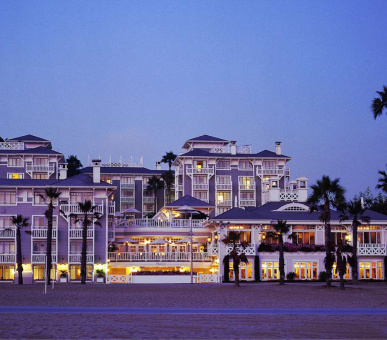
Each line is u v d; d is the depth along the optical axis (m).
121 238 97.12
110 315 40.25
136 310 43.84
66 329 34.12
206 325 36.25
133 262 93.00
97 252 91.25
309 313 42.94
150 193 154.50
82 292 61.50
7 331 33.34
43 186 91.69
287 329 35.16
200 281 87.12
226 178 131.50
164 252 94.44
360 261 91.38
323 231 92.06
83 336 32.09
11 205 91.38
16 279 87.56
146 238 97.12
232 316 40.56
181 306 48.03
